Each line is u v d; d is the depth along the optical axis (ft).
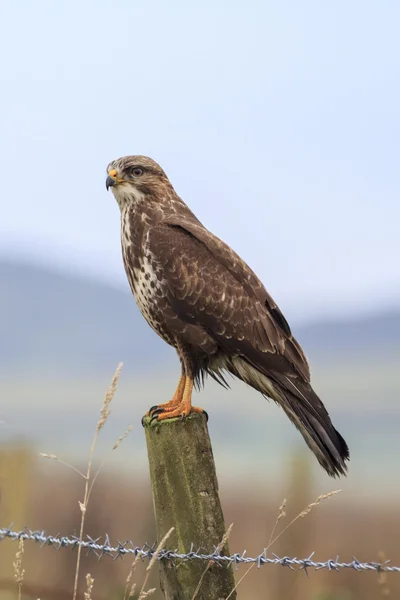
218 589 31.40
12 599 36.94
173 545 31.76
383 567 31.12
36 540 29.48
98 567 43.57
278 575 43.98
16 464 38.60
